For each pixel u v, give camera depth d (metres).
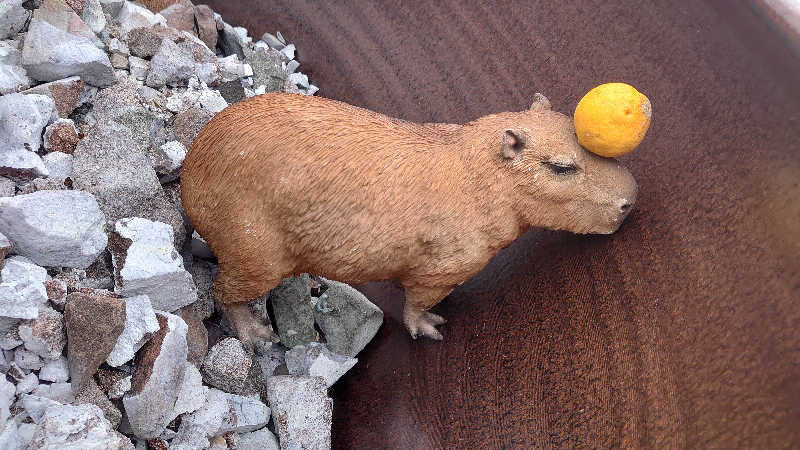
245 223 0.15
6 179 0.15
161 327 0.14
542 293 0.17
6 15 0.17
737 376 0.13
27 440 0.13
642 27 0.18
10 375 0.14
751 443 0.13
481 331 0.17
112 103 0.17
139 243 0.15
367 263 0.15
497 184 0.15
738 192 0.15
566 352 0.16
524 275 0.17
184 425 0.15
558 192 0.15
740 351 0.14
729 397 0.13
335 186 0.15
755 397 0.13
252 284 0.16
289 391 0.16
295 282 0.17
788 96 0.15
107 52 0.18
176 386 0.15
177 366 0.15
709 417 0.13
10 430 0.13
